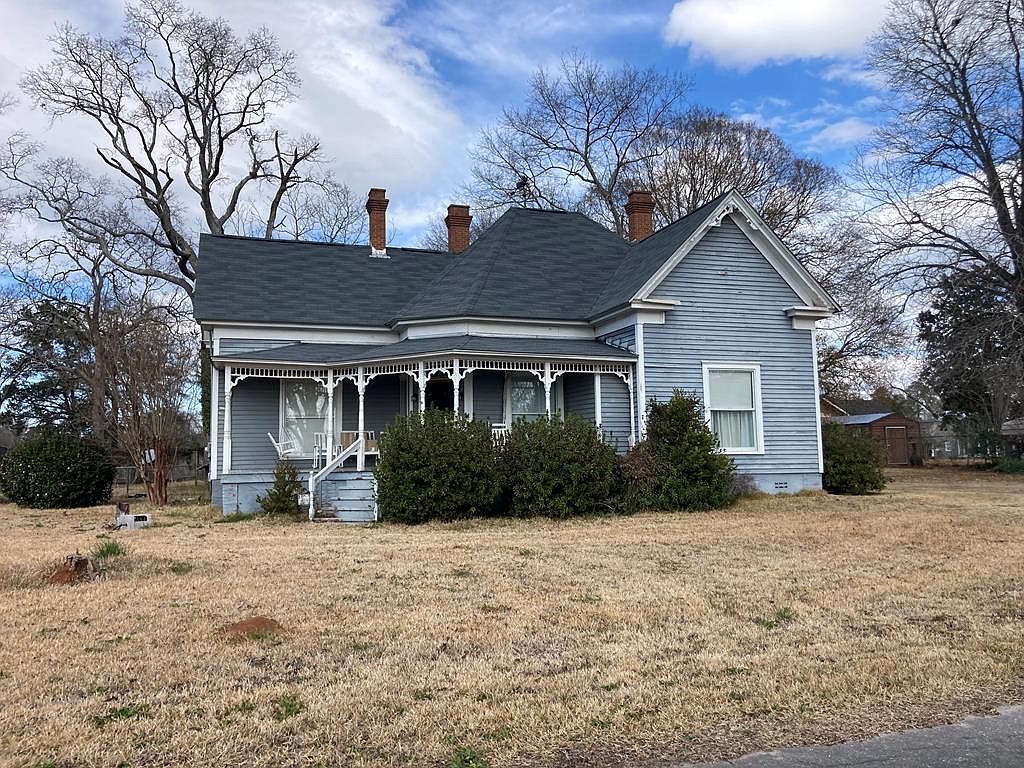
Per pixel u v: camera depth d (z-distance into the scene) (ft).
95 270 115.34
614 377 59.88
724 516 49.75
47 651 20.06
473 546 37.76
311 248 74.18
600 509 51.85
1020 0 92.48
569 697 16.70
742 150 129.80
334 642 20.93
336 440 64.64
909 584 27.66
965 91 96.02
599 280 68.95
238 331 63.57
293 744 14.47
